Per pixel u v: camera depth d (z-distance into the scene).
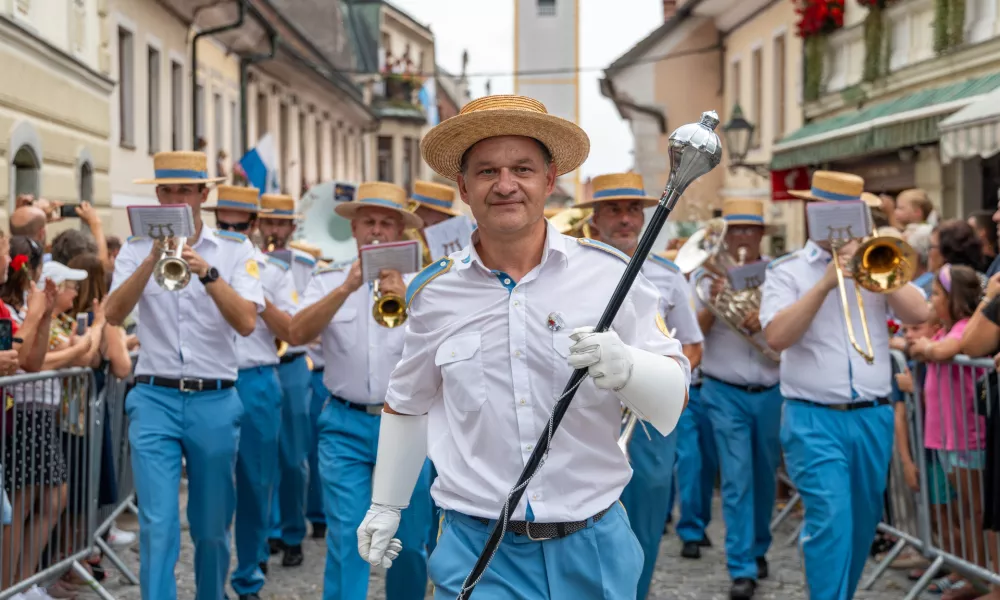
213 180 5.96
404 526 5.43
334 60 31.72
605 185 6.23
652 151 27.05
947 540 6.40
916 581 6.91
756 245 8.09
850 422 5.56
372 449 5.65
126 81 16.80
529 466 3.08
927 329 6.67
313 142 33.06
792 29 20.05
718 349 7.26
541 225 3.29
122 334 7.08
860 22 16.38
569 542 3.25
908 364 6.68
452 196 7.34
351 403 5.70
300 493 7.69
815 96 18.16
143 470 5.50
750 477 7.00
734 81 24.48
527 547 3.25
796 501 8.41
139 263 5.75
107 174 15.41
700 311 7.30
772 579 7.19
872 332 5.60
